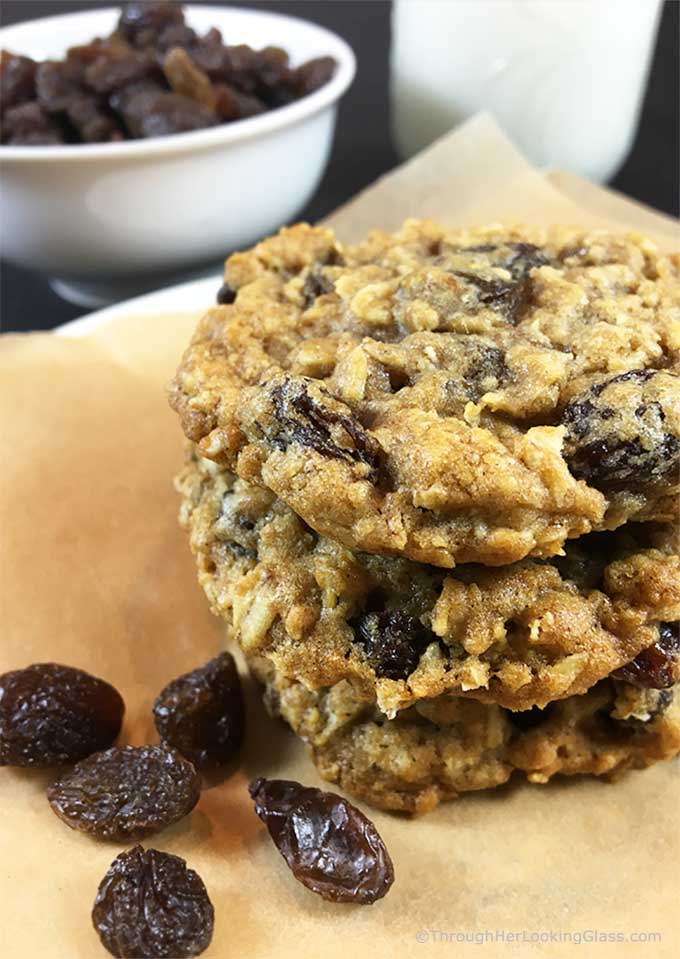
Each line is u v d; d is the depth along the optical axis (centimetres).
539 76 26
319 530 11
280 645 11
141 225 22
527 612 11
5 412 16
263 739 13
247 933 11
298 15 35
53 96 23
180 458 16
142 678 14
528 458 10
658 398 10
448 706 12
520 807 12
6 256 23
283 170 23
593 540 12
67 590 14
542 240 14
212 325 13
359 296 12
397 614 11
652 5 26
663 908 11
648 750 12
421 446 10
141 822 11
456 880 11
